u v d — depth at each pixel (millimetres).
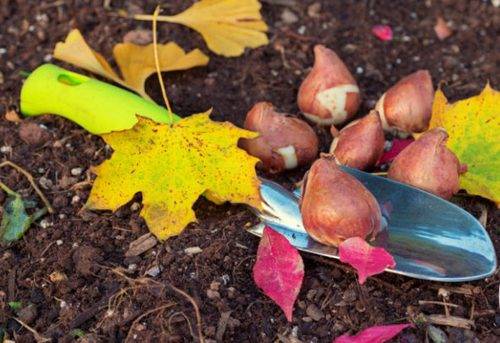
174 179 550
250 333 518
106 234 570
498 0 744
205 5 680
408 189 549
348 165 573
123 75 650
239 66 685
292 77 681
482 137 579
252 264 547
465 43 715
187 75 677
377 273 513
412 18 735
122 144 558
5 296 547
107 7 728
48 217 586
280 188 563
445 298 529
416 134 594
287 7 736
